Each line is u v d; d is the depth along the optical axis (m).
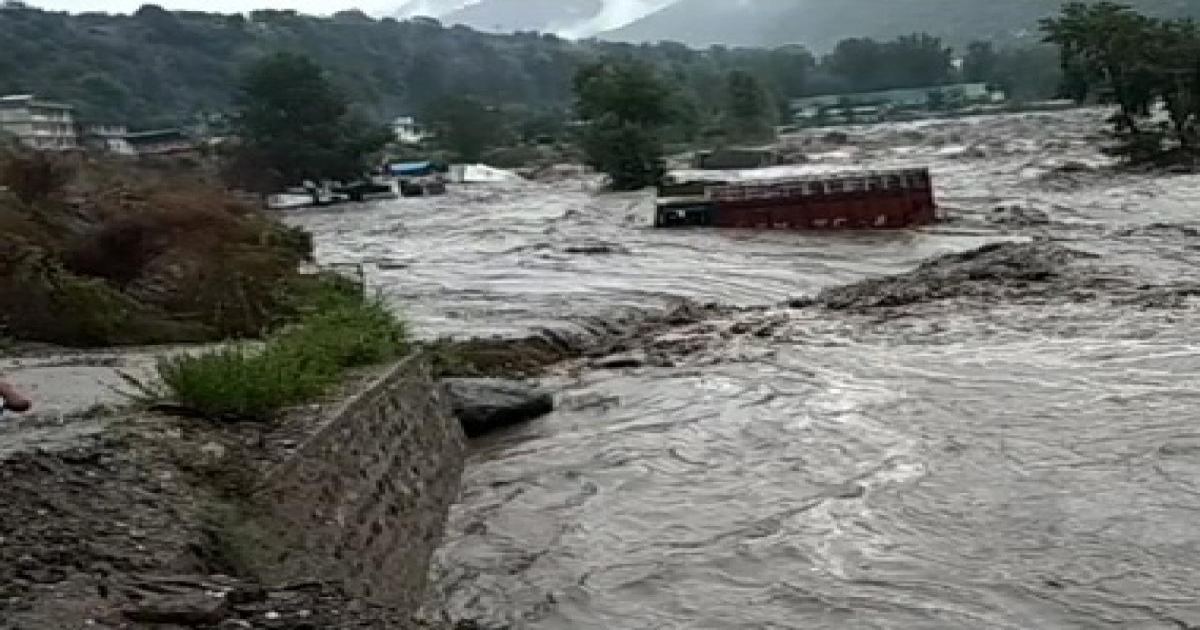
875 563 15.86
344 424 15.80
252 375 16.06
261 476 13.22
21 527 10.93
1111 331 30.48
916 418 23.34
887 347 31.02
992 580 15.00
